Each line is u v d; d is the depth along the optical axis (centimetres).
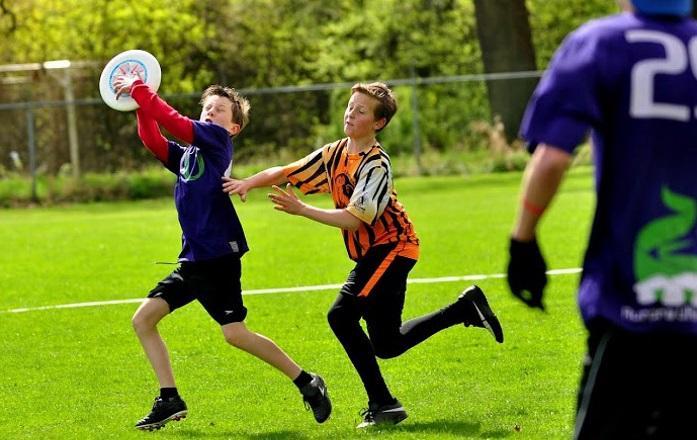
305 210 1203
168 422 1334
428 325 1320
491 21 5944
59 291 2406
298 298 2205
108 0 6412
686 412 758
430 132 5438
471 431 1223
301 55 7312
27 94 5178
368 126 1230
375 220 1236
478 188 4559
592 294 769
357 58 7938
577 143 746
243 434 1269
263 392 1480
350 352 1266
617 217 762
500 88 5541
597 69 754
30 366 1695
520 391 1411
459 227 3269
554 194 749
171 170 1313
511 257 768
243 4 6894
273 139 5338
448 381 1482
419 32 7812
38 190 4922
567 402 1345
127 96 1280
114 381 1583
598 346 771
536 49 7738
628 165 756
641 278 758
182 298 1305
